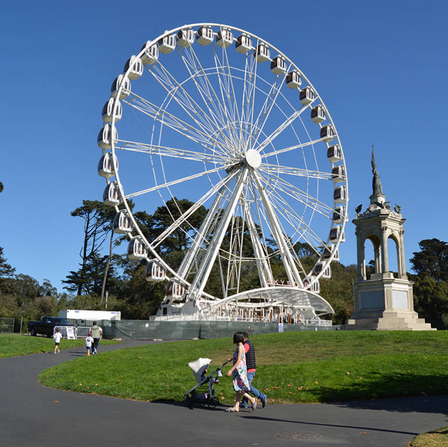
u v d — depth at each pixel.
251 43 56.34
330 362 22.12
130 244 48.47
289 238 61.00
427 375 19.80
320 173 58.53
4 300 101.81
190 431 11.39
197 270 56.34
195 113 49.59
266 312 69.06
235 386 14.19
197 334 51.81
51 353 35.19
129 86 46.97
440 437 10.20
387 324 40.50
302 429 11.58
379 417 13.21
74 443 10.21
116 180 46.56
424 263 118.38
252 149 54.06
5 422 12.45
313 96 60.72
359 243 44.84
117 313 67.94
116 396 17.42
